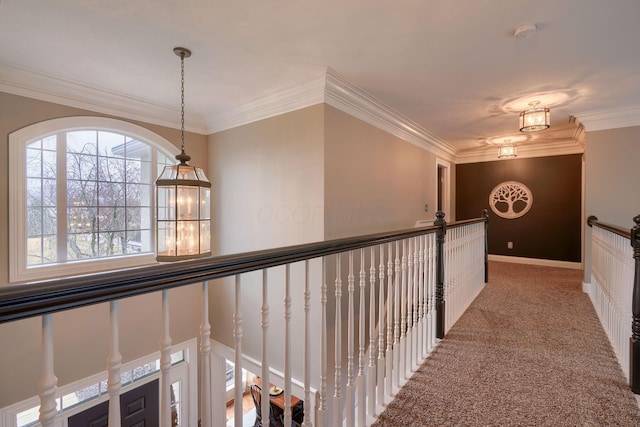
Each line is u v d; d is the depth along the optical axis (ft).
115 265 10.47
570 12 5.84
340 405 4.59
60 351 9.14
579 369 6.45
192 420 11.95
